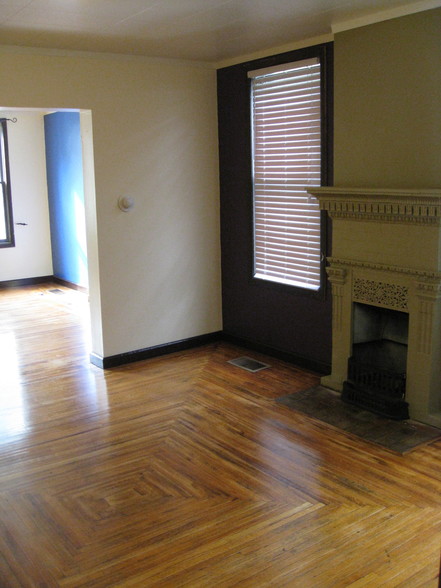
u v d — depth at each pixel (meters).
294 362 4.98
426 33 3.46
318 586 2.39
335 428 3.79
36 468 3.38
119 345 5.07
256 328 5.32
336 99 4.06
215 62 5.16
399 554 2.57
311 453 3.48
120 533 2.77
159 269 5.19
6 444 3.68
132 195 4.93
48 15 3.46
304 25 3.91
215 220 5.47
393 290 3.86
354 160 4.02
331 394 4.33
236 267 5.41
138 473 3.30
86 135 4.75
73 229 7.73
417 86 3.56
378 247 3.90
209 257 5.49
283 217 4.86
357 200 3.87
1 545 2.70
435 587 2.37
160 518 2.88
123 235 4.95
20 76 4.29
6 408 4.22
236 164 5.20
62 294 7.80
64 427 3.90
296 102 4.56
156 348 5.29
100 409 4.18
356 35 3.85
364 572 2.46
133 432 3.81
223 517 2.87
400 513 2.87
